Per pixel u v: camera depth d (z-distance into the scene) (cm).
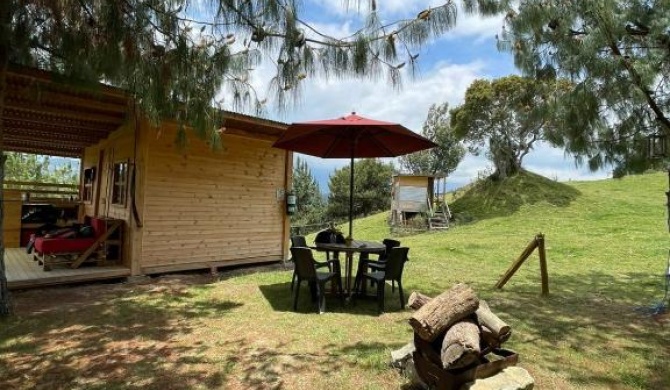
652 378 321
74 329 401
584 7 386
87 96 544
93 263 658
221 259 744
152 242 655
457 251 1011
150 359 331
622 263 836
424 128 2406
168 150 675
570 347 385
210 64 378
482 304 298
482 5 322
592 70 404
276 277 688
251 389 283
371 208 2794
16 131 815
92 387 281
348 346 369
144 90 397
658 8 402
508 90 1625
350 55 316
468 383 253
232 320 444
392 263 494
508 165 1889
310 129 503
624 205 1546
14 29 377
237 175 770
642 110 465
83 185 1038
